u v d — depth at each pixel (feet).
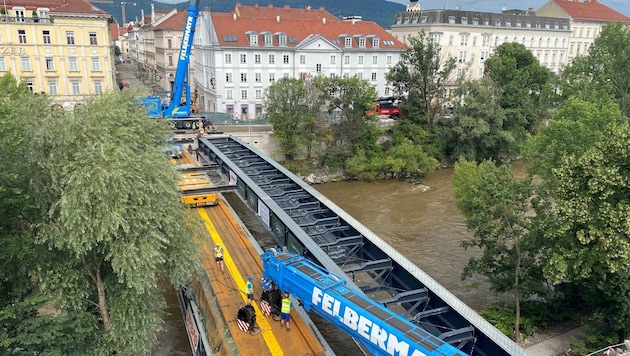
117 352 60.54
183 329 84.84
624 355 73.51
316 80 191.93
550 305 91.61
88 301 61.57
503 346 51.44
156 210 59.41
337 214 90.79
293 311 68.33
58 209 55.62
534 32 327.67
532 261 87.40
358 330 49.47
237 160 141.79
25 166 53.62
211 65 229.25
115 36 637.71
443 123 223.10
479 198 85.56
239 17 235.40
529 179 82.79
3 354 51.03
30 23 195.72
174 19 314.55
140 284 56.03
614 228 66.90
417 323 58.75
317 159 202.28
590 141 89.35
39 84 203.72
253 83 229.66
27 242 55.16
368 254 78.95
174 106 187.93
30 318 53.88
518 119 220.64
